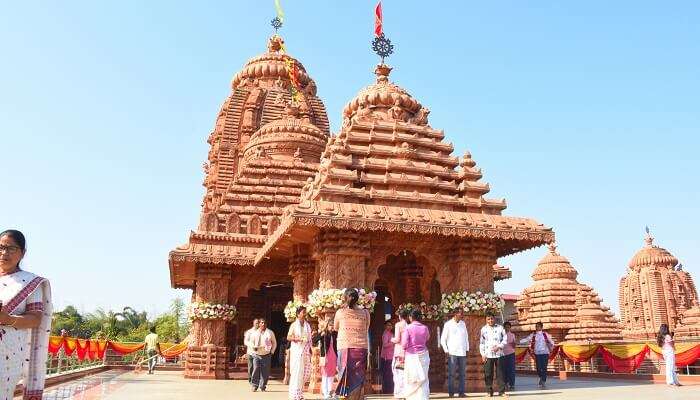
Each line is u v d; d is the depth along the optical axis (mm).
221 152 33656
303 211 14297
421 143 17953
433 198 16547
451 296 16219
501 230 15734
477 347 15961
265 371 16625
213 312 22203
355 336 10617
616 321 36156
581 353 24938
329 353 12719
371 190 15992
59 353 20438
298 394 13078
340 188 15656
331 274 15031
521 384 19562
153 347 28078
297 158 27969
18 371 4664
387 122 18141
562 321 37656
